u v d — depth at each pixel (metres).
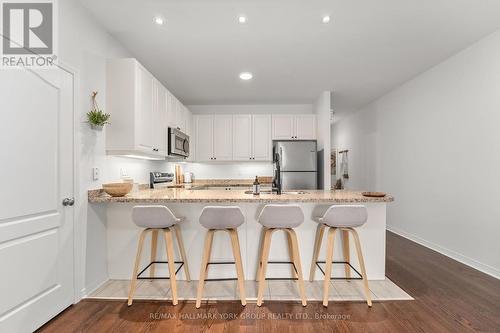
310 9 2.16
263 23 2.36
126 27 2.42
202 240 2.48
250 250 2.47
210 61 3.17
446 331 1.72
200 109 5.23
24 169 1.64
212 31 2.50
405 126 4.02
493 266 2.60
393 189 4.38
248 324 1.80
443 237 3.26
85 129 2.17
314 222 2.47
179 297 2.17
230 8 2.14
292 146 4.45
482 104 2.71
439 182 3.33
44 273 1.79
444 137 3.23
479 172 2.75
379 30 2.49
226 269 2.48
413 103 3.81
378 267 2.47
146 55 3.00
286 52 2.94
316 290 2.28
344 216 1.97
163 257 2.52
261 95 4.57
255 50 2.89
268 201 2.18
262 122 4.77
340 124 7.02
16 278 1.58
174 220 2.02
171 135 3.33
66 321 1.83
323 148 4.36
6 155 1.52
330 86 4.13
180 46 2.79
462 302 2.09
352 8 2.14
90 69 2.24
